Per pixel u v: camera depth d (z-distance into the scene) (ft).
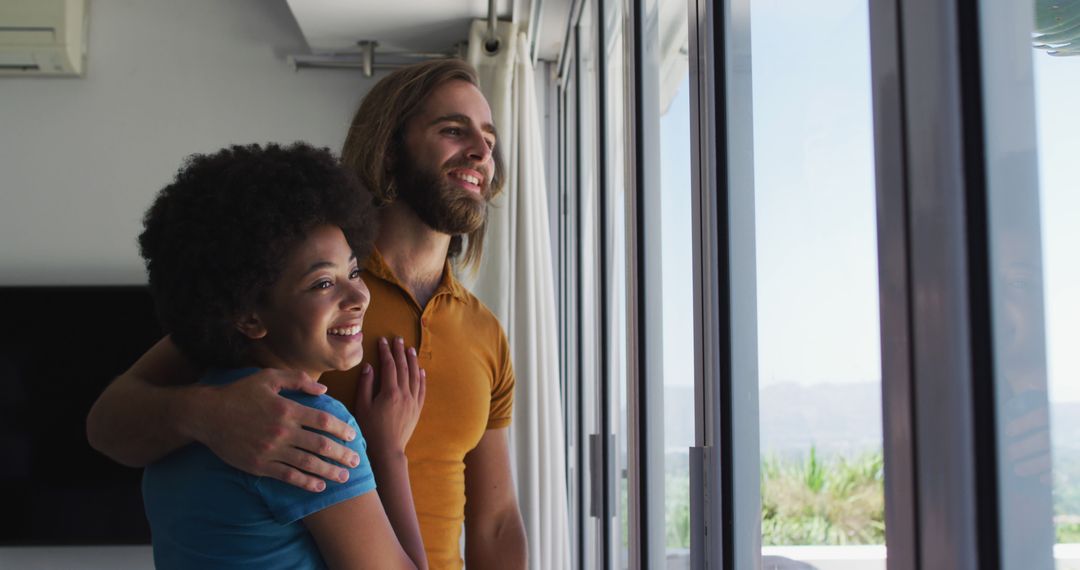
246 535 2.61
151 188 10.32
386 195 4.06
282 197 2.74
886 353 1.59
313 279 2.80
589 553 7.99
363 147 4.09
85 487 9.66
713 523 3.11
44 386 9.71
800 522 2.38
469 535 4.44
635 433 4.47
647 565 4.43
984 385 1.41
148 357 3.49
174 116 10.41
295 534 2.65
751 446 2.93
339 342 2.90
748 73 2.99
